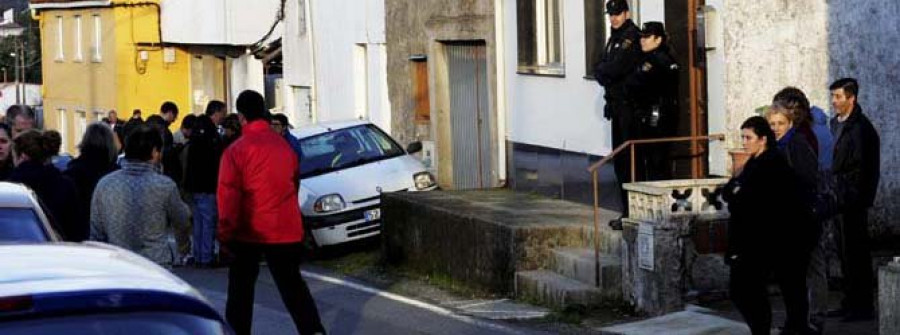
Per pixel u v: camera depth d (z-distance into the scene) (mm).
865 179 10891
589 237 13664
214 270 17281
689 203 12000
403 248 16781
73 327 4297
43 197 10109
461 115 20719
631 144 12617
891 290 9141
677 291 11820
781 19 13070
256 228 10359
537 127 17531
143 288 4457
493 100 18953
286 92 28562
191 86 40250
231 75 37531
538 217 14594
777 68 13086
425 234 16031
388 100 23438
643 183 12164
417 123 22234
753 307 9844
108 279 4539
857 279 10984
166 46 39969
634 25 13344
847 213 10930
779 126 10109
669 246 11797
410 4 22094
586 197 16125
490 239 14188
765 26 13031
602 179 15656
